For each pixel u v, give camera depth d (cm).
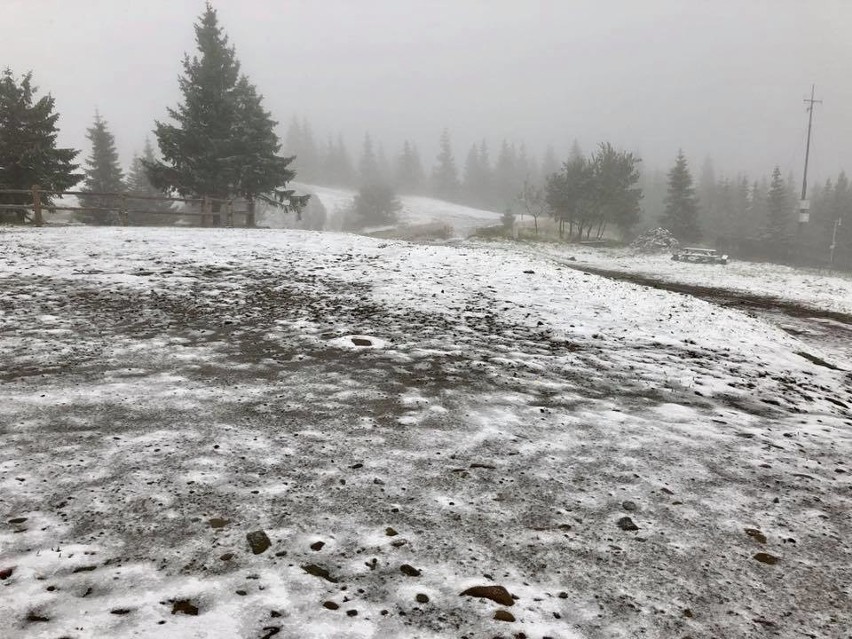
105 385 489
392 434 414
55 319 707
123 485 316
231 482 326
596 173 4450
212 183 2869
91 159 4344
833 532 310
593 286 1090
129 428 398
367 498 318
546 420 465
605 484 354
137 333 670
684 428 468
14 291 837
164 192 2991
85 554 252
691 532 302
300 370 563
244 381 520
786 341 855
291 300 882
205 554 256
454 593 238
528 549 277
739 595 250
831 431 490
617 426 462
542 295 997
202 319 750
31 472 327
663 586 254
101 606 217
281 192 3094
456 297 952
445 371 585
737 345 786
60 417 413
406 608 227
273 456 365
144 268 1063
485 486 341
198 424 412
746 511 329
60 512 286
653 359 686
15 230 1477
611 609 236
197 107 2900
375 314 821
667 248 3269
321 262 1219
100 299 823
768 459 411
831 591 256
